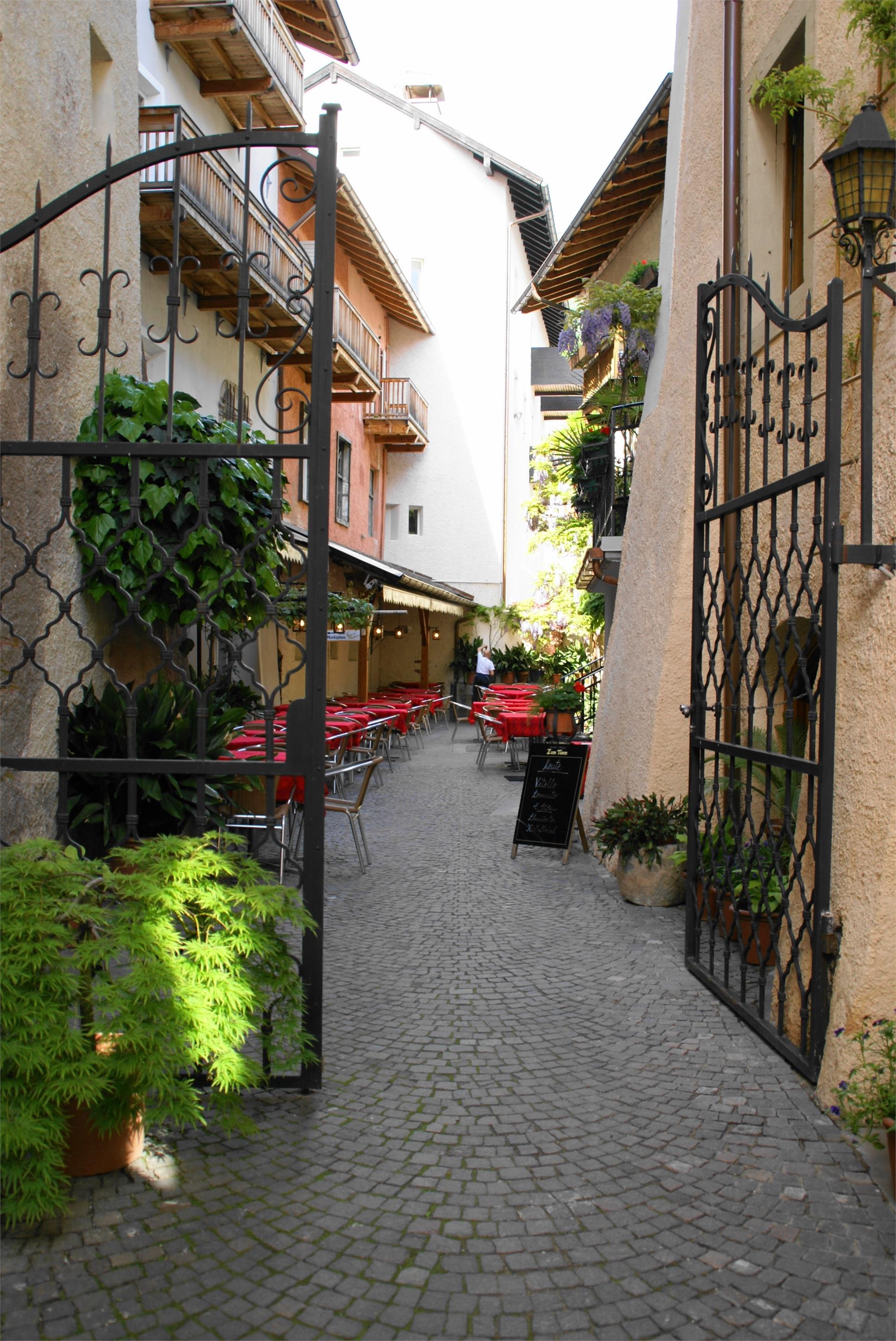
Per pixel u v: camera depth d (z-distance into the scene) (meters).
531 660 25.88
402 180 28.03
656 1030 4.34
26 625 5.02
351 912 6.42
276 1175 3.07
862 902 3.57
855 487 4.37
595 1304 2.47
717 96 7.30
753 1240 2.75
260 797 6.82
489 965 5.29
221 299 12.49
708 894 5.18
